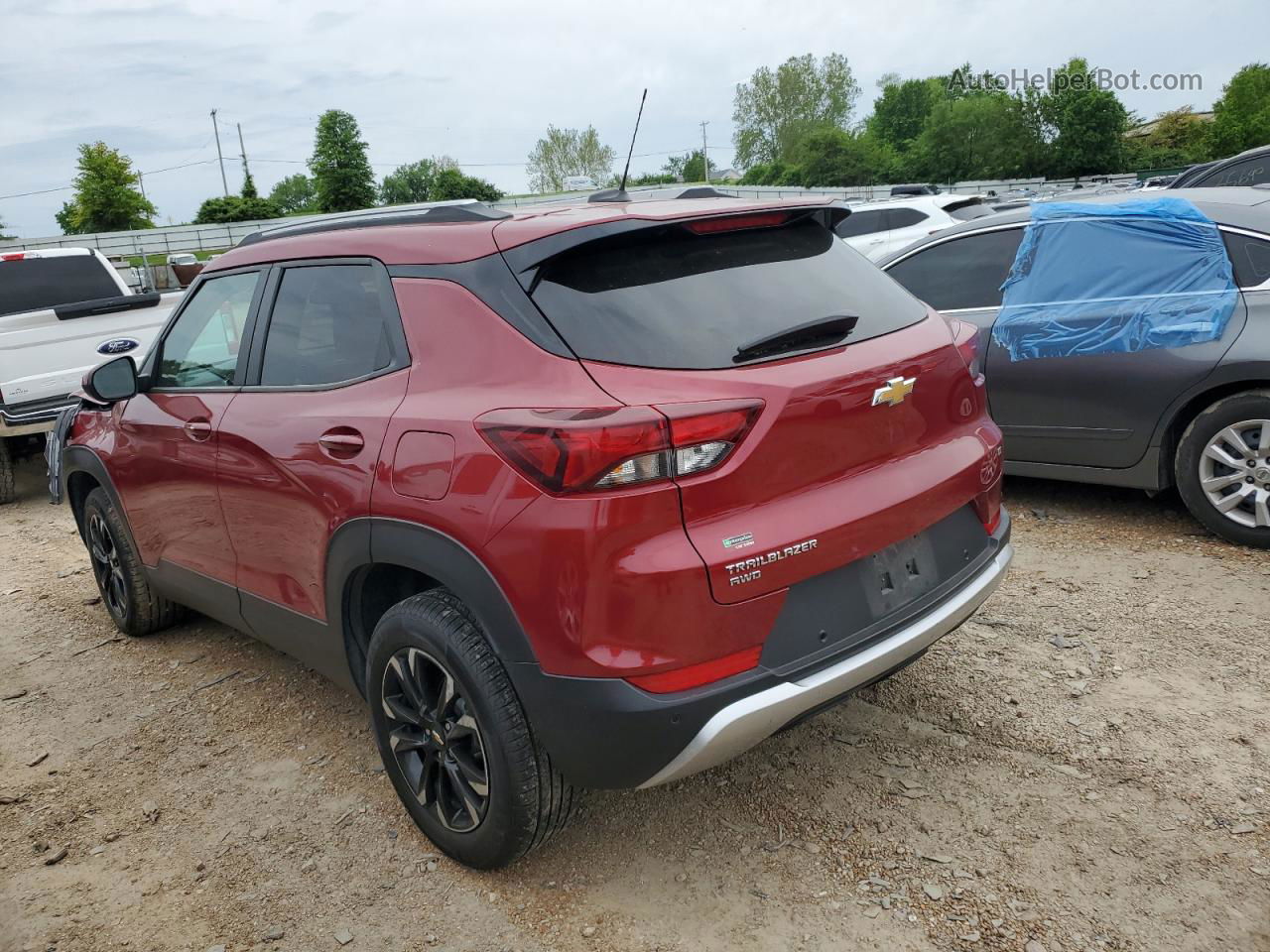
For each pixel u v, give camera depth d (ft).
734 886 8.50
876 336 8.62
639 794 9.93
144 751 11.85
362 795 10.46
